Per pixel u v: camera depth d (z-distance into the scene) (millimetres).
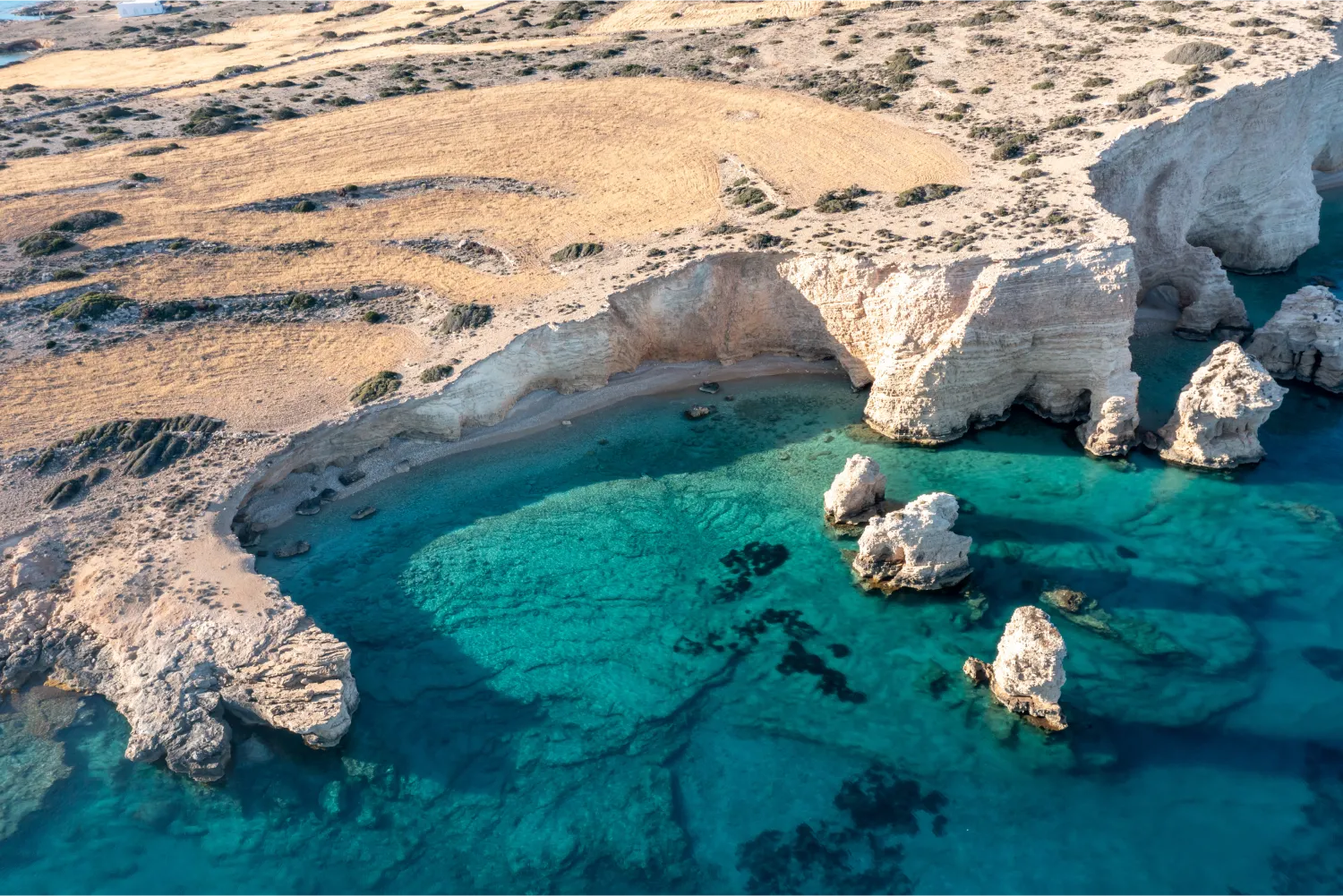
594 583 50562
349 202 77188
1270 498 53500
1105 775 39094
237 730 43281
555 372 63312
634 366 66188
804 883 36031
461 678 45312
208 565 48188
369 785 40688
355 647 47031
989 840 37094
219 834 39094
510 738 42375
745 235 66438
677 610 48688
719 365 67500
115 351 63062
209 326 65375
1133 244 56438
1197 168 70000
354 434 58000
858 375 64250
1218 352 54500
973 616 47094
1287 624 45438
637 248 67812
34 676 45688
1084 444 58250
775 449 59938
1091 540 51125
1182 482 55062
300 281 68875
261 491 55938
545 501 56656
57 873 37750
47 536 49781
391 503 57031
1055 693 40844
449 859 37656
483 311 63812
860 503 53250
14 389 59500
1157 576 48500
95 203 77250
